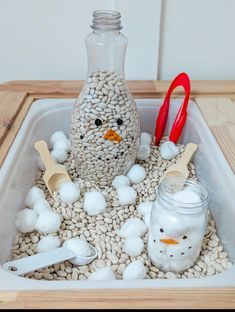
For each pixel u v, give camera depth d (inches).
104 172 30.0
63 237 25.9
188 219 21.9
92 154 29.2
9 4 37.4
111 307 16.7
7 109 33.4
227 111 34.3
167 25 38.6
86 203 27.4
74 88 37.6
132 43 38.4
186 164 32.2
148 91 37.0
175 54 40.3
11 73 41.3
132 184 31.2
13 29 38.8
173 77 41.6
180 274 23.6
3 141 29.4
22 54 40.1
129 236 25.7
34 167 32.0
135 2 36.3
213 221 27.7
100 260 24.3
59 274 23.2
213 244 25.8
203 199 23.0
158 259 23.5
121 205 28.9
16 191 27.0
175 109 36.2
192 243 22.6
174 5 37.6
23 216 26.1
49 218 25.5
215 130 31.3
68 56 40.2
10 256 24.6
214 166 28.2
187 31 39.1
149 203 28.3
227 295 17.5
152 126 37.7
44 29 38.8
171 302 17.0
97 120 28.1
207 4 37.7
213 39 39.6
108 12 28.4
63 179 30.8
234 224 23.6
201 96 36.7
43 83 38.8
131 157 30.5
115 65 28.6
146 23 37.4
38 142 32.0
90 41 27.8
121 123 28.5
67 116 36.4
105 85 27.9
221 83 39.1
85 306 16.8
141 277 22.5
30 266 22.1
